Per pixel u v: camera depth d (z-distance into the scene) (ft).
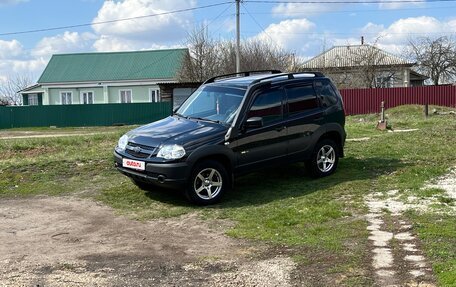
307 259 15.64
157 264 15.74
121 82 161.68
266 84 26.23
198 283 13.98
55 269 15.40
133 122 118.83
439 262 14.58
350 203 22.75
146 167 23.17
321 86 28.99
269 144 25.86
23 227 20.62
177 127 24.76
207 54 136.87
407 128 59.62
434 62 166.71
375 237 17.52
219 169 24.04
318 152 28.40
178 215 22.13
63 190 27.50
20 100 192.24
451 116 81.66
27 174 30.86
